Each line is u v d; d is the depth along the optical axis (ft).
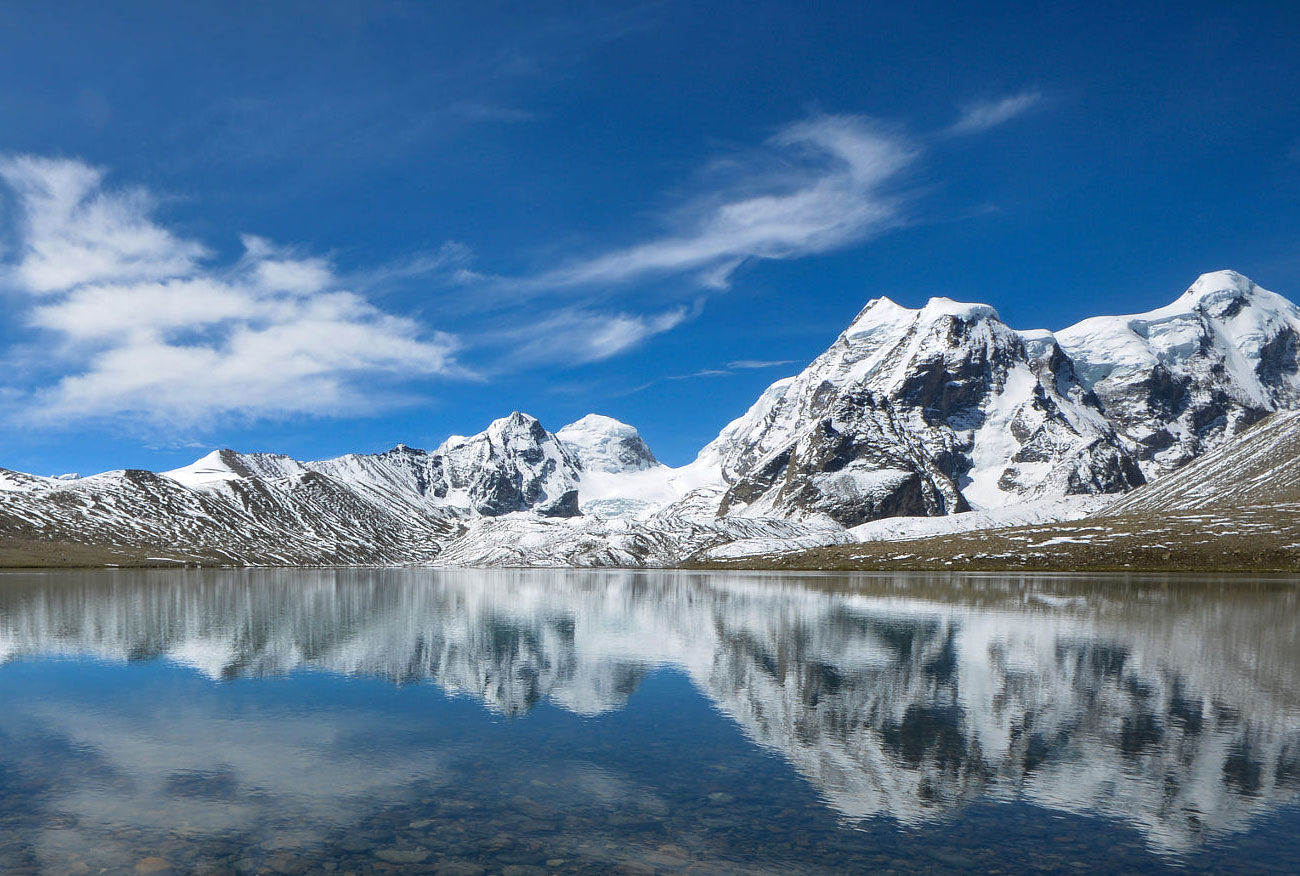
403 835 62.59
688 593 360.69
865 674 131.85
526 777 77.25
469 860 57.82
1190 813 67.87
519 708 106.73
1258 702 109.50
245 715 102.63
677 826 64.75
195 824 64.80
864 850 60.03
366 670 137.69
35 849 59.26
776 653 156.04
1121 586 368.07
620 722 99.04
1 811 67.46
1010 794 72.69
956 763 81.92
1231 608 248.52
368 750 86.43
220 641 177.27
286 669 138.82
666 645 169.07
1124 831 63.98
